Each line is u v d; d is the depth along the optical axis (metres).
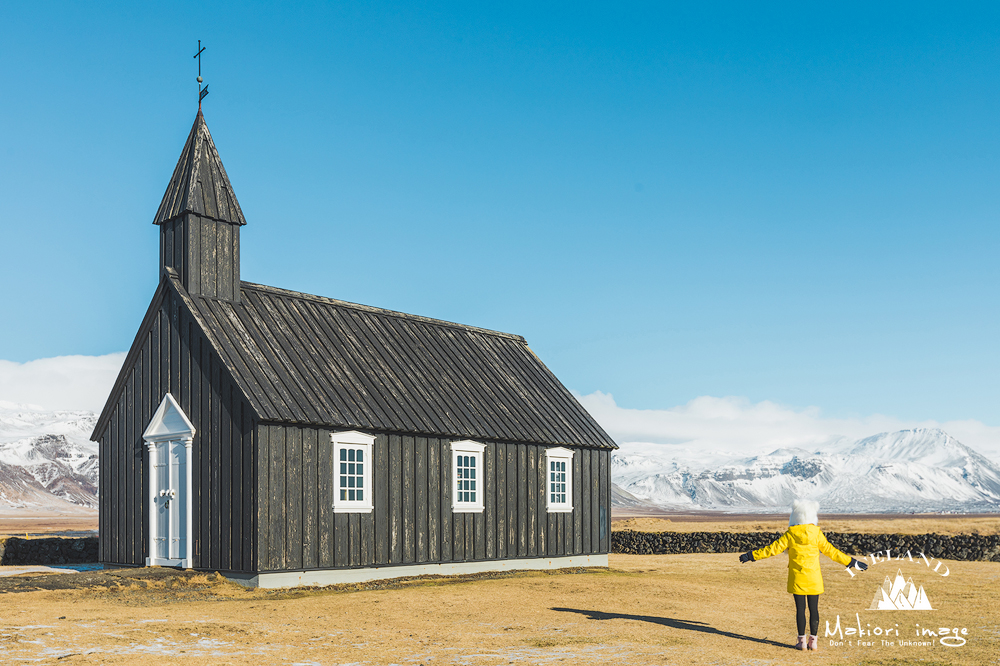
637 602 17.75
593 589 20.16
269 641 12.81
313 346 24.31
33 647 11.84
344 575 21.80
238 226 24.33
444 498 24.61
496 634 13.69
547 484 27.88
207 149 24.48
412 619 15.31
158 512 22.97
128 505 24.09
